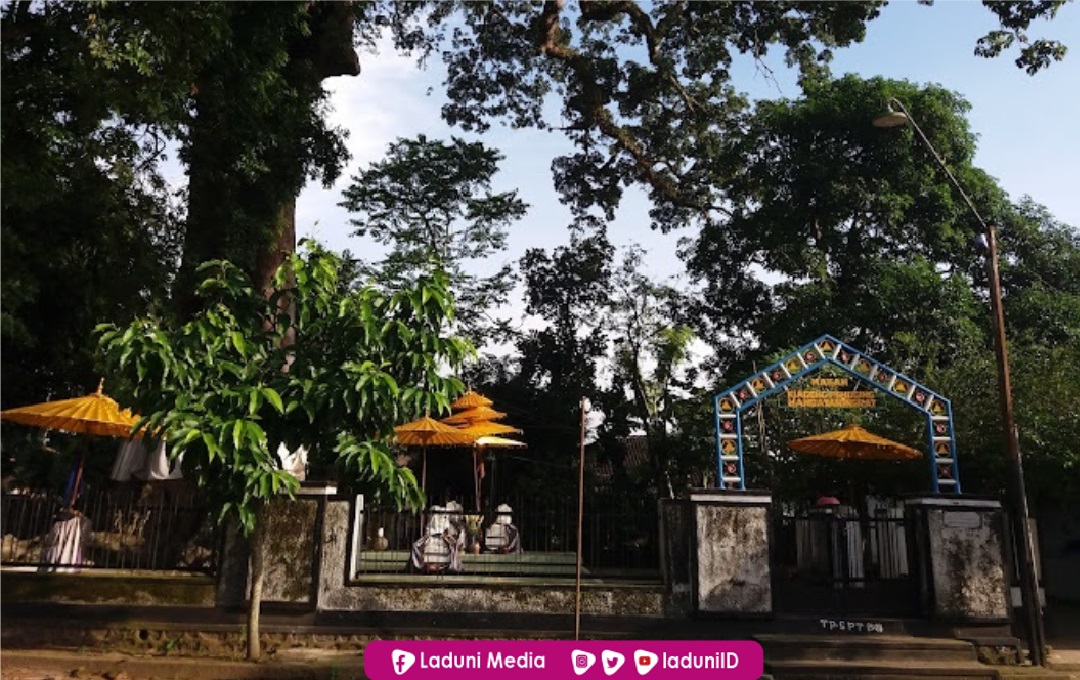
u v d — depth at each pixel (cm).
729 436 1062
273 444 820
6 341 1274
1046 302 2073
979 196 2144
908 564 1062
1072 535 1566
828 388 1106
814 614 1026
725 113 2288
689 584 997
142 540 1020
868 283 2020
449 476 2330
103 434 1091
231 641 938
